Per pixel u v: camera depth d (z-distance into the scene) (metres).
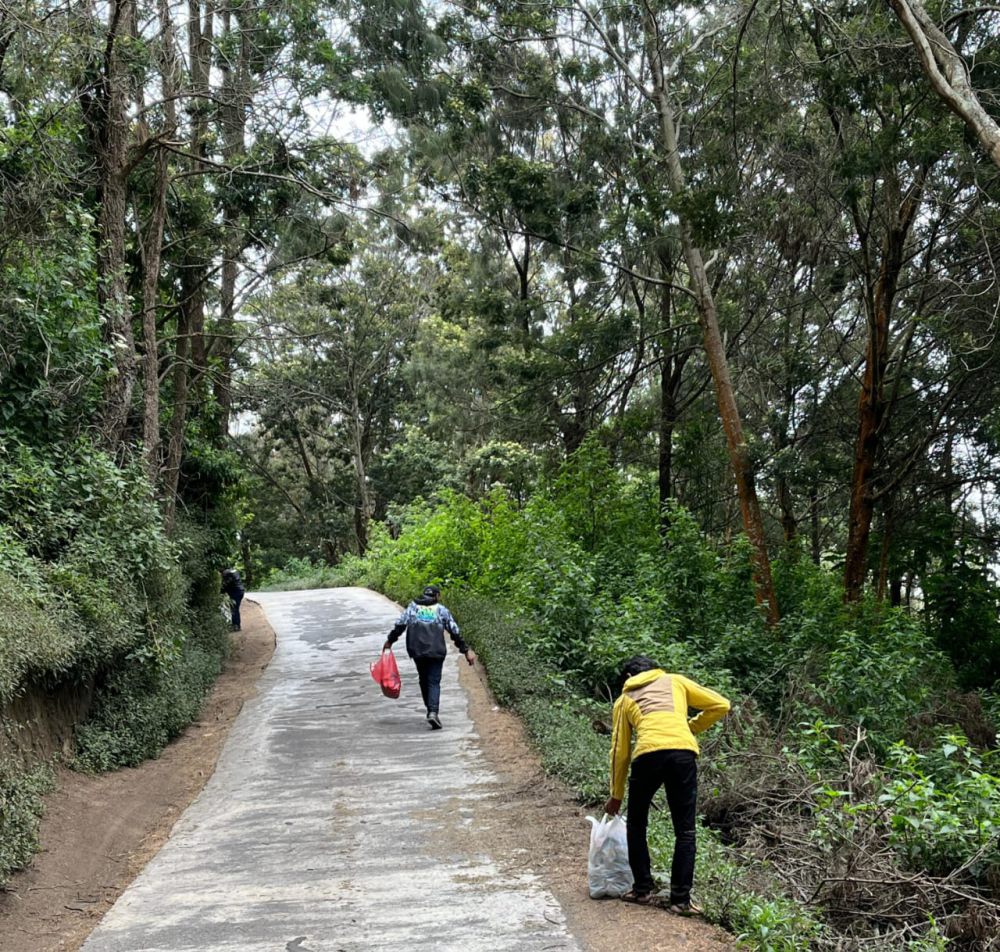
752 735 9.41
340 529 54.34
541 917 5.46
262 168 16.22
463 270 32.84
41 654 7.89
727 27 19.97
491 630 15.17
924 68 10.66
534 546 18.05
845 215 20.70
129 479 12.89
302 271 37.41
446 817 7.65
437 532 25.31
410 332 45.88
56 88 11.98
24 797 7.04
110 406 13.30
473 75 22.33
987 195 16.06
